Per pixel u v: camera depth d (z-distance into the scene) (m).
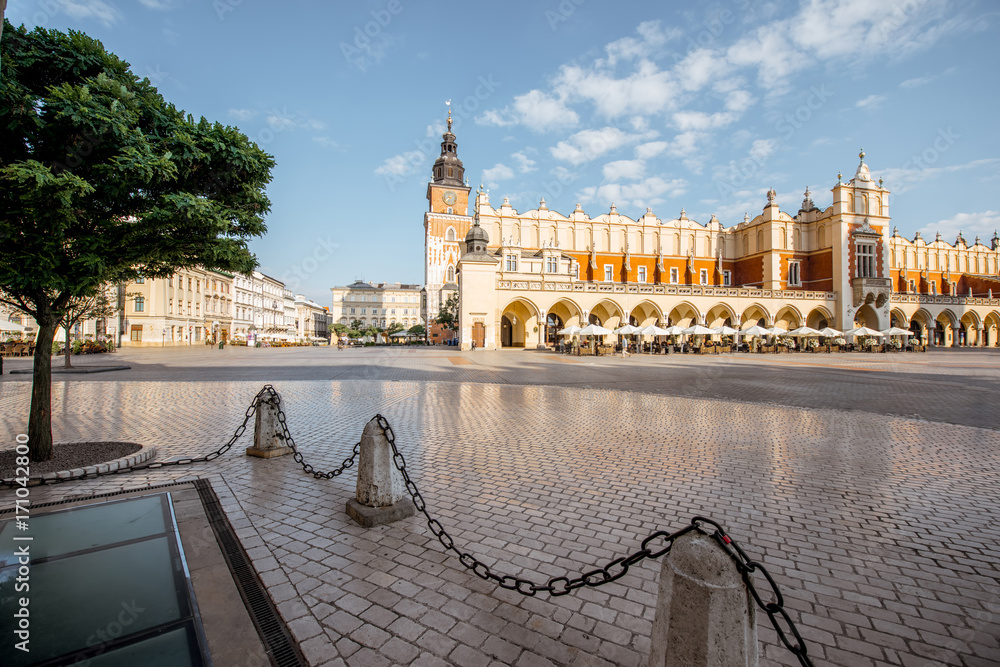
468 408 10.78
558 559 3.63
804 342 47.66
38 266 4.77
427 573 3.42
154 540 3.85
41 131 4.87
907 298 50.66
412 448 7.05
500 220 53.28
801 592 3.22
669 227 57.25
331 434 8.09
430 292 68.12
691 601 1.92
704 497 4.99
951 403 11.48
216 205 5.92
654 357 33.00
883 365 24.45
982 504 4.82
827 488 5.28
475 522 4.33
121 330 45.00
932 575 3.44
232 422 8.95
